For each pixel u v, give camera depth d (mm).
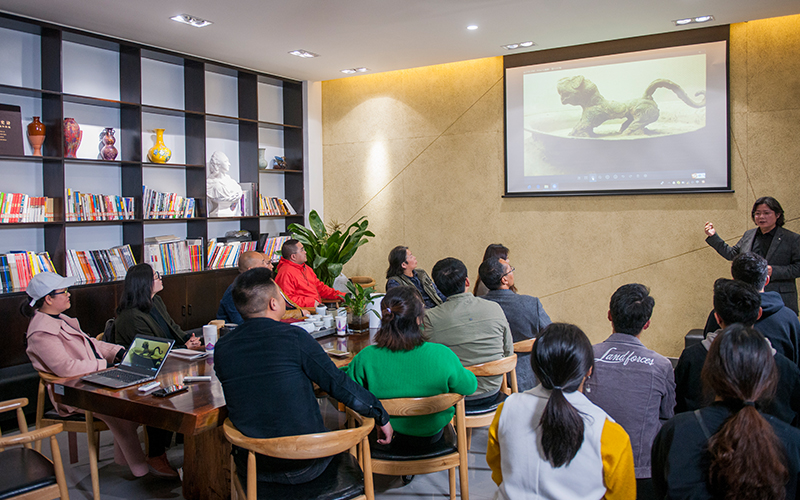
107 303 4223
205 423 1883
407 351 2127
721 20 4246
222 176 5215
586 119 4949
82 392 2164
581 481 1296
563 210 5121
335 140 6195
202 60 5078
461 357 2498
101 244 4566
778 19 4297
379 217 6020
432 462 2186
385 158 5941
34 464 2105
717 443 1139
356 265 6195
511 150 5270
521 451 1352
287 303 4102
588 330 5090
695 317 4691
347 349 2668
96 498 2512
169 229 5102
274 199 5934
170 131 5078
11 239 4043
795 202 4324
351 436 1783
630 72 4758
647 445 1726
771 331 2180
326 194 6289
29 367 3652
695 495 1178
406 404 2043
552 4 3797
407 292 2145
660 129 4691
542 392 1383
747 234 3924
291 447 1718
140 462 2713
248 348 1861
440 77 5605
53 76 4098
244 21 4066
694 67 4539
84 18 3963
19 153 3918
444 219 5676
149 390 2100
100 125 4555
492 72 5355
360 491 1912
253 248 5535
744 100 4438
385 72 5875
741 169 4480
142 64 4867
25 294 3750
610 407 1770
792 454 1200
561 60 4992
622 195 4883
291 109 6137
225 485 2451
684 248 4695
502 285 2936
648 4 3838
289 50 4863
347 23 4145
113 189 4660
